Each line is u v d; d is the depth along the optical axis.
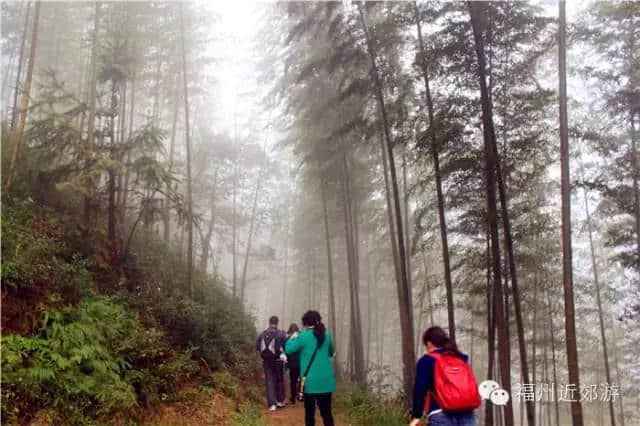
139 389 6.07
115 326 6.33
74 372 5.26
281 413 8.20
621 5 10.85
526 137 10.01
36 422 4.60
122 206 9.43
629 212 11.77
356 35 11.41
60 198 8.82
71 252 7.59
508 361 8.85
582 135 10.77
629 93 11.33
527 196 13.21
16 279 5.53
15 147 7.78
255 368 10.68
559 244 14.38
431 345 3.88
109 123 9.31
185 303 8.79
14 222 6.61
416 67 10.27
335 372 15.01
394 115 11.52
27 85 8.00
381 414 8.16
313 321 5.59
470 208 11.40
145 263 9.64
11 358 4.74
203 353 8.34
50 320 5.65
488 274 10.98
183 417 6.28
